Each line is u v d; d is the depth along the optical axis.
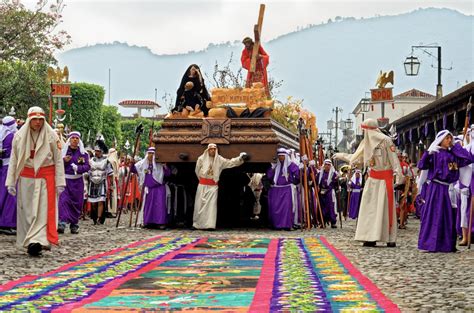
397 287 9.13
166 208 20.77
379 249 14.46
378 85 29.64
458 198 16.08
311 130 29.62
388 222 15.05
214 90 21.72
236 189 23.09
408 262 12.02
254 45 23.61
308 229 21.22
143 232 19.11
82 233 18.20
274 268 10.89
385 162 15.11
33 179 12.52
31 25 41.81
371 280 9.77
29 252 12.48
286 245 15.12
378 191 15.09
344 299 7.98
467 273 10.53
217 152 20.55
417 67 33.72
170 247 14.45
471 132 15.12
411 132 43.34
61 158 12.69
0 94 41.34
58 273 10.28
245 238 17.11
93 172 21.98
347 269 10.77
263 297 8.11
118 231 19.36
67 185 17.77
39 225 12.42
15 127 16.22
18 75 40.91
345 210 30.73
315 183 22.53
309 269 10.77
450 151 13.97
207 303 7.73
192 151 20.75
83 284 9.19
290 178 20.83
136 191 29.83
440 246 13.84
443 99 29.61
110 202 26.92
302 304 7.64
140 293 8.45
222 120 20.80
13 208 15.91
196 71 21.73
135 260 11.97
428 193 14.05
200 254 13.05
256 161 20.58
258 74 23.84
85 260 11.95
